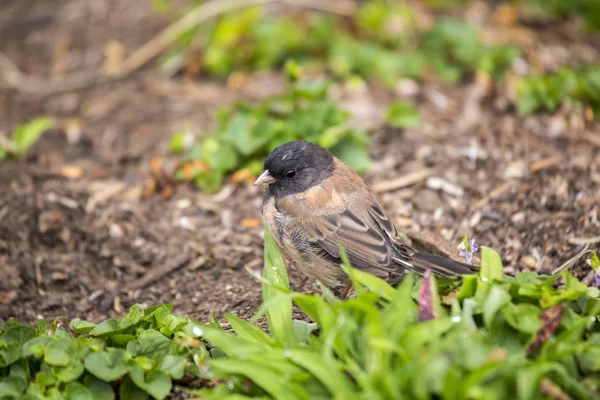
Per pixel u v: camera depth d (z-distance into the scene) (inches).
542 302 265.9
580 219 386.6
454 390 226.7
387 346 234.4
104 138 524.7
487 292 270.5
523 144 463.8
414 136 488.4
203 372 275.3
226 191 459.2
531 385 232.5
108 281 395.2
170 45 624.4
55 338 281.7
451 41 561.6
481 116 504.7
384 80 550.0
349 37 585.3
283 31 585.9
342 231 336.2
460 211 413.1
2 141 498.0
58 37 653.9
